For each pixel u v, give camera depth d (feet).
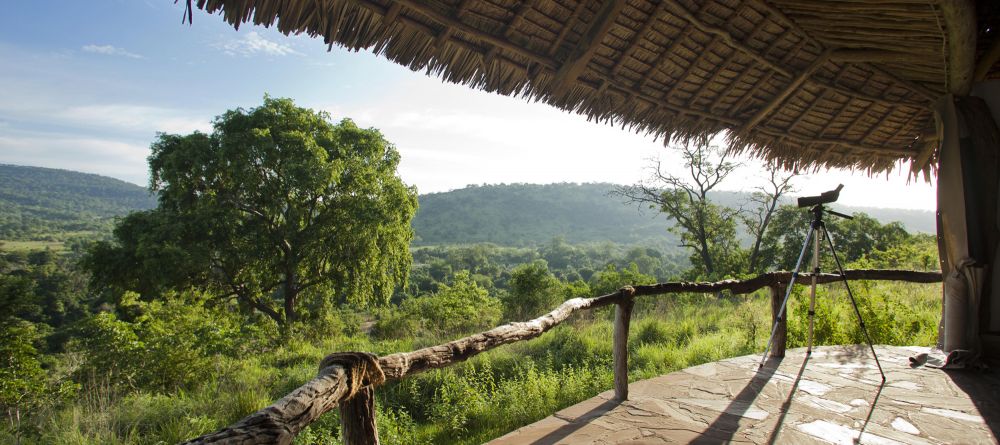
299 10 8.33
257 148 79.00
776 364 15.53
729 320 34.19
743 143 15.66
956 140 13.57
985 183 13.39
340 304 109.19
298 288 89.45
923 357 15.03
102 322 27.91
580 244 648.79
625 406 11.94
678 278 99.96
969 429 10.21
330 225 85.76
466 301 56.08
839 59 12.96
